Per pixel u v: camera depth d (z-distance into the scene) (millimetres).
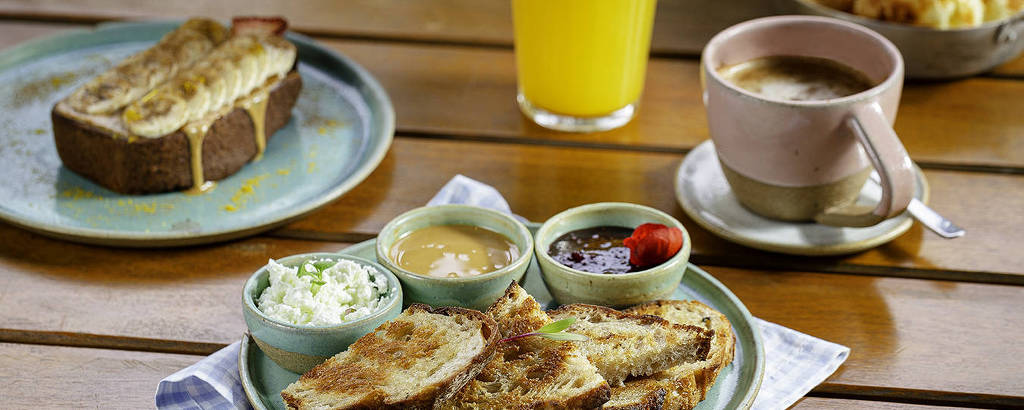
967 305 868
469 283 805
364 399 734
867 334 844
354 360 768
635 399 754
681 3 1231
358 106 1063
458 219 862
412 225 856
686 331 767
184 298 870
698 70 1131
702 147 995
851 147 878
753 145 886
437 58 1146
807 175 887
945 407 801
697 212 922
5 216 906
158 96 959
